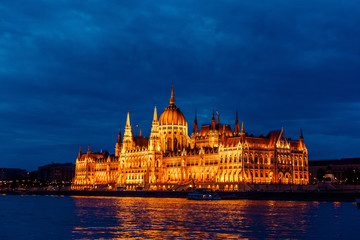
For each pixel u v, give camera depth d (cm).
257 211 17738
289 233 11831
